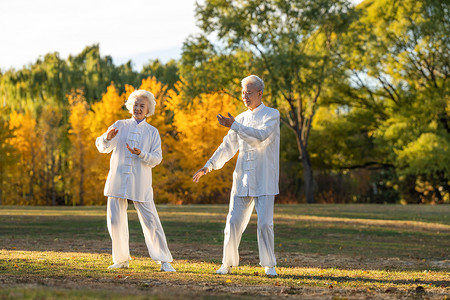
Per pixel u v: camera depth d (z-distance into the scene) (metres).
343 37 32.91
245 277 5.11
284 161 42.50
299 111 34.12
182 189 39.41
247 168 5.53
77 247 8.56
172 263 6.56
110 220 5.57
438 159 32.62
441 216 18.22
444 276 6.03
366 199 43.91
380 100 39.91
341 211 21.02
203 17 31.12
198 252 8.28
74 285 3.96
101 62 45.50
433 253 9.20
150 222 5.61
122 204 5.61
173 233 11.73
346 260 7.86
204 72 31.55
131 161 5.59
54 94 46.19
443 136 34.78
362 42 34.50
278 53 30.05
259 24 30.72
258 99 5.68
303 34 33.41
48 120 44.31
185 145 34.78
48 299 3.02
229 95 33.81
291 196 42.31
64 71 45.31
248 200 5.61
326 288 4.42
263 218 5.44
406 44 36.12
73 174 39.62
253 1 30.83
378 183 43.97
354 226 14.38
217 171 34.84
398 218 17.44
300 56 30.08
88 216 16.75
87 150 38.25
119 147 5.63
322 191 43.94
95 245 8.97
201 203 37.81
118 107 34.78
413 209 22.44
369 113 39.22
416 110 35.25
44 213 18.48
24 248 8.14
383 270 6.66
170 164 36.31
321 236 11.95
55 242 9.39
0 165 40.88
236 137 5.83
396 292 4.30
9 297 3.05
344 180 45.34
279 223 14.88
